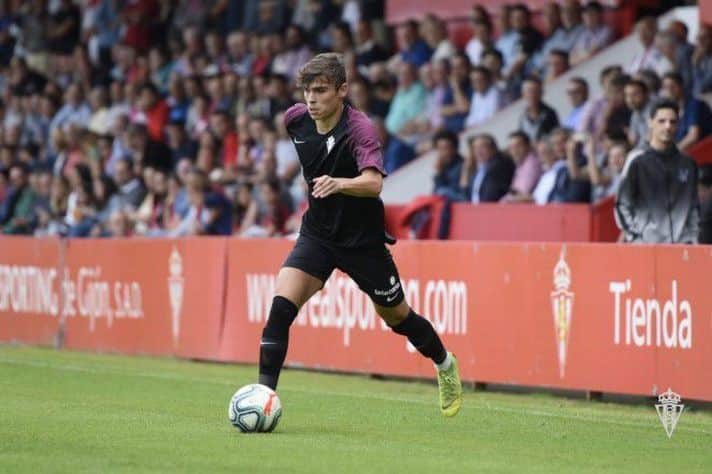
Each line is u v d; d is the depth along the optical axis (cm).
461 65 6316
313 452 2611
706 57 5575
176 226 6194
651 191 4050
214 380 4175
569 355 3859
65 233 6650
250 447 2656
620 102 5378
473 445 2792
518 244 3981
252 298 4759
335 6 7438
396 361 4284
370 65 6906
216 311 4894
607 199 5028
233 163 6769
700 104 5216
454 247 4159
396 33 7275
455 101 6322
